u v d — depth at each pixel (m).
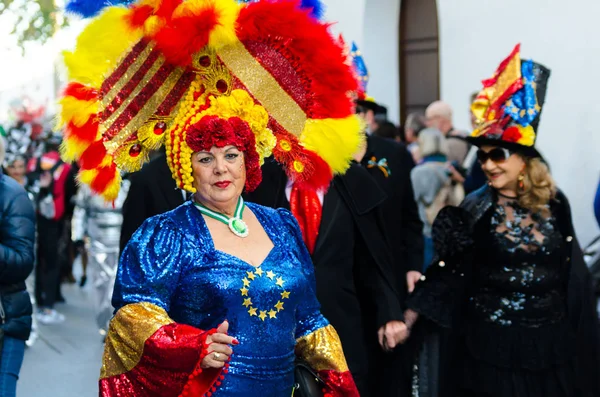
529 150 4.55
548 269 4.54
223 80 3.11
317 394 3.10
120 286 2.85
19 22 12.46
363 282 4.50
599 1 7.72
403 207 5.71
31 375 7.11
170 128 3.00
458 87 9.11
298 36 3.19
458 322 4.69
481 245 4.61
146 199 4.57
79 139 2.96
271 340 2.90
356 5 10.10
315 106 3.33
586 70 7.79
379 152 5.67
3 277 4.34
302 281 3.02
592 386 4.62
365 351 4.30
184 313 2.88
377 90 10.56
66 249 11.60
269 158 4.31
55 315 9.55
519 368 4.50
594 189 7.69
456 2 9.03
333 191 4.33
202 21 2.94
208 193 2.93
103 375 2.84
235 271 2.88
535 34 8.26
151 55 3.02
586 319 4.61
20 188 4.54
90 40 2.96
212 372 2.75
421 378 4.74
